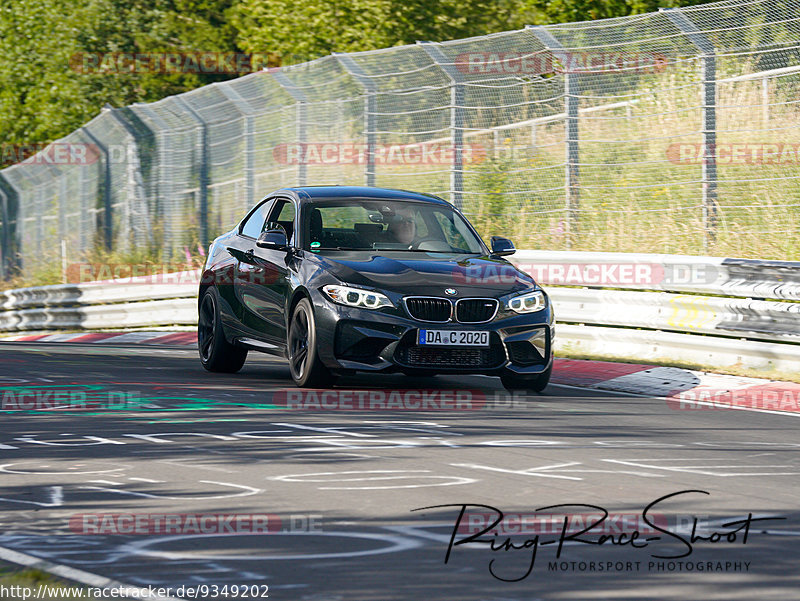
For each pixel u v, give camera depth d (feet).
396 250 112.57
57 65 393.29
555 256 150.00
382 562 50.62
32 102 399.44
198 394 105.40
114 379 117.80
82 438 82.07
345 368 102.68
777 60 175.11
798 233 158.71
